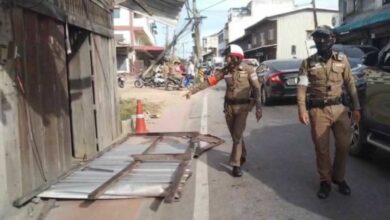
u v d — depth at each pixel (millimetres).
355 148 7578
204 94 24391
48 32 6129
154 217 5168
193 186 6422
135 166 6969
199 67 38875
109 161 7371
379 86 6652
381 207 5332
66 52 7262
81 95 8570
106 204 5484
